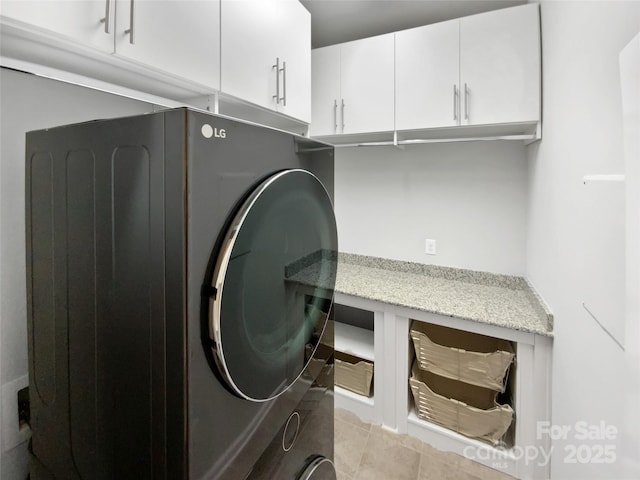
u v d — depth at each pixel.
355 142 2.43
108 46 0.87
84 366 0.71
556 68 1.42
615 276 0.87
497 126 1.85
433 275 2.39
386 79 2.04
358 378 2.07
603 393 0.94
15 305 0.95
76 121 1.08
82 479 0.73
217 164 0.59
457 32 1.84
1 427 0.91
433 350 1.76
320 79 2.25
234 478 0.68
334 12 2.10
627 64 0.67
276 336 0.78
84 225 0.68
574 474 1.17
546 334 1.46
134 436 0.62
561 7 1.35
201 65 1.16
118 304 0.63
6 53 0.88
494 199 2.18
